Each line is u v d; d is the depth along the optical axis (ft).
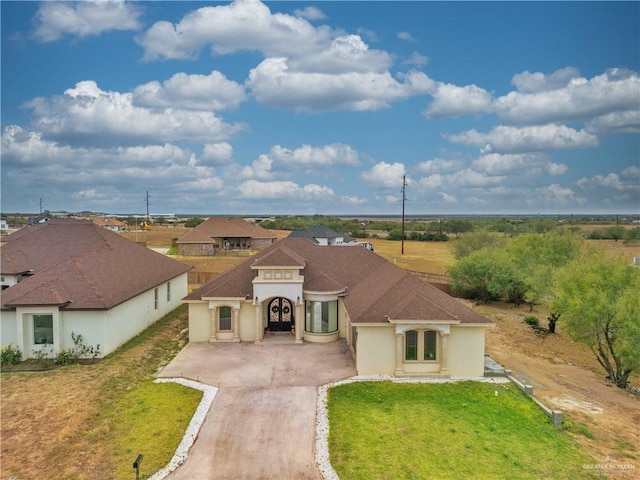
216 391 67.72
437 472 48.24
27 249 104.27
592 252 140.36
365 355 75.97
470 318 76.79
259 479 46.93
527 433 58.03
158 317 110.83
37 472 47.24
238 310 92.48
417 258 264.93
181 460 49.88
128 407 62.28
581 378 87.56
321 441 53.98
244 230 294.25
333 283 94.79
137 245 125.29
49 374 72.74
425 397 67.51
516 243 167.43
